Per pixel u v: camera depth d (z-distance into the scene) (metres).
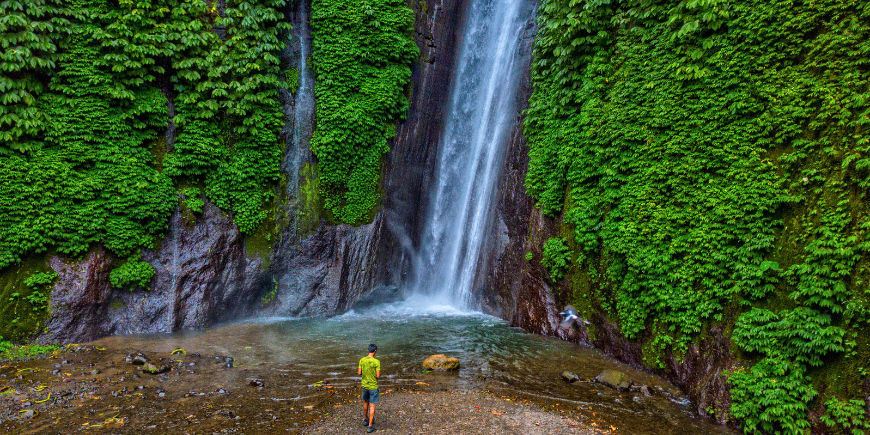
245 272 18.52
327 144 19.58
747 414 9.75
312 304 19.53
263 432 9.38
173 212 17.08
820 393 9.12
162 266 16.88
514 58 20.66
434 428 9.61
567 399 11.39
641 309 13.30
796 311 9.59
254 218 18.53
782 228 10.50
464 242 21.52
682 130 12.59
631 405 11.11
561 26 16.25
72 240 15.20
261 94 18.12
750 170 11.09
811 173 10.08
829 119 10.02
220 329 17.27
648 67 13.66
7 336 14.13
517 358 14.40
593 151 15.19
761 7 11.15
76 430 9.41
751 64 11.32
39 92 14.98
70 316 14.95
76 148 15.35
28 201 14.68
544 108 17.27
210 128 17.67
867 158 9.22
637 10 14.21
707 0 11.81
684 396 11.61
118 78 16.02
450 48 23.22
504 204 19.42
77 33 15.35
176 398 11.09
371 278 20.95
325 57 19.52
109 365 13.14
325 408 10.60
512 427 9.75
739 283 10.80
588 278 15.52
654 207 13.01
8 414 9.96
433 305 21.62
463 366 13.68
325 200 19.89
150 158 16.66
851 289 9.10
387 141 21.16
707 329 11.49
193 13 17.11
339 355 14.60
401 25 20.47
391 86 20.41
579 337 15.79
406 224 22.42
